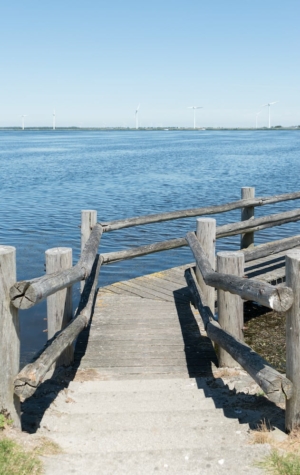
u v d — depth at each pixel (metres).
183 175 39.16
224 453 3.46
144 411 4.66
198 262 6.58
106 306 8.39
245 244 10.85
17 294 3.70
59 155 66.94
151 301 8.62
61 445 3.75
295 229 18.83
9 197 27.69
